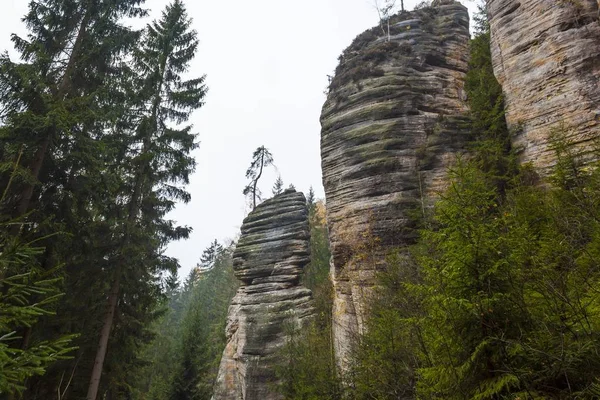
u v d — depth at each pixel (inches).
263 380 758.5
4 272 343.9
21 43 457.7
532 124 460.8
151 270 639.8
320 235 1408.7
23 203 425.1
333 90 719.1
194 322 1231.5
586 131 399.5
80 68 514.3
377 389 321.7
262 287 893.8
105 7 546.0
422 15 764.6
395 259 460.1
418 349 246.2
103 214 615.2
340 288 595.5
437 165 555.8
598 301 148.3
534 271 154.9
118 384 615.5
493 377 147.2
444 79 665.6
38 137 425.1
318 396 473.4
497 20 552.4
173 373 1156.5
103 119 508.7
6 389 143.6
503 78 527.8
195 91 730.8
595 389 121.9
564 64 442.6
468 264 151.6
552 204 250.7
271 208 1000.2
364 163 593.0
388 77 658.2
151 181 645.3
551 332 141.2
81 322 555.5
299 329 757.3
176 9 783.7
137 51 681.6
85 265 545.6
